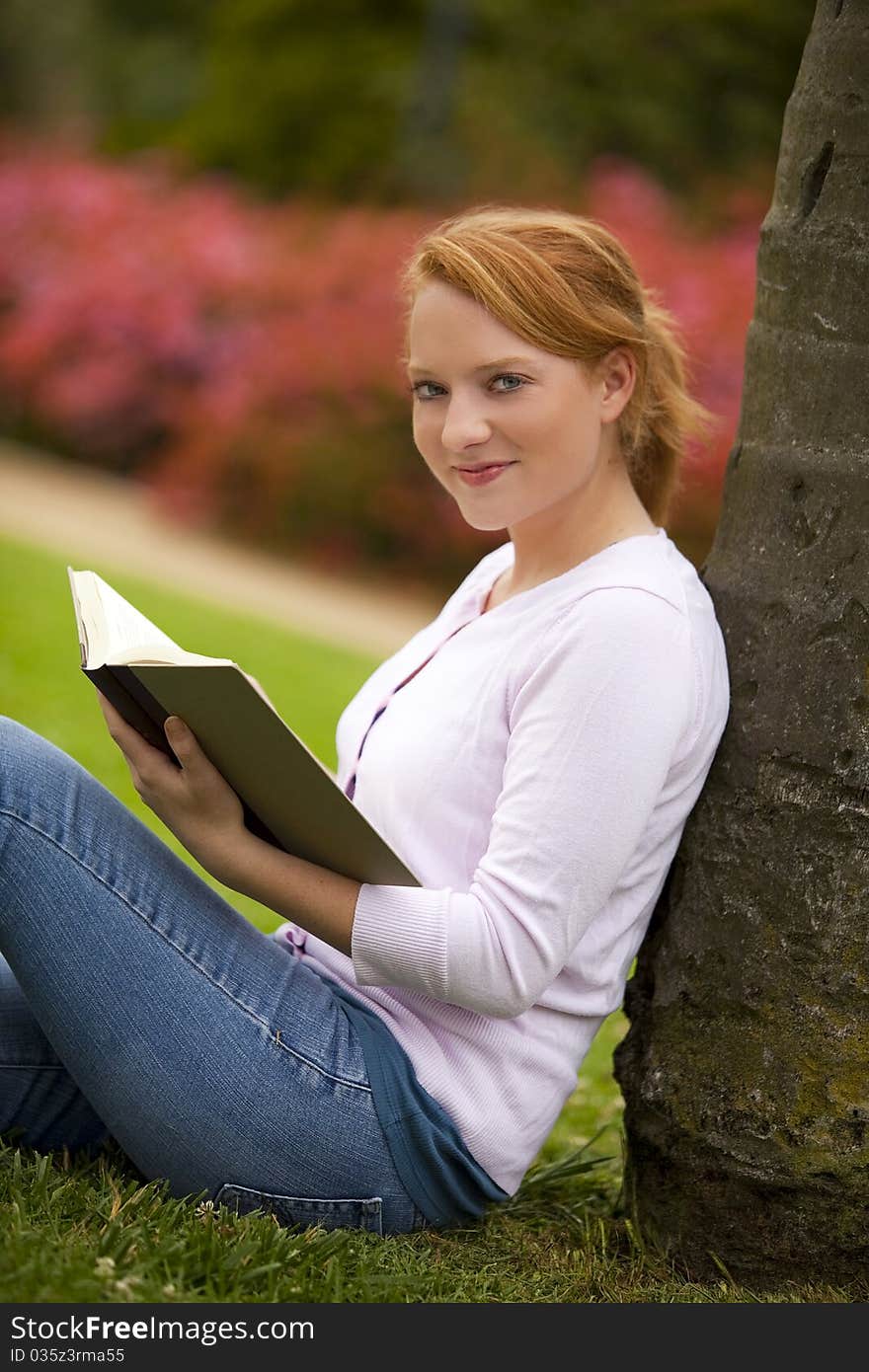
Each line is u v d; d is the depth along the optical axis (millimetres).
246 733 3359
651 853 3811
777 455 3977
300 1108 3650
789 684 3830
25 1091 4000
